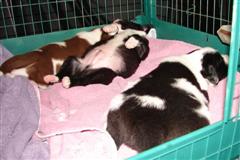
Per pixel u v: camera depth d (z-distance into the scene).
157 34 2.55
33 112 1.39
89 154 1.22
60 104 1.60
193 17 2.32
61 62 2.01
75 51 2.10
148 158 1.05
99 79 1.83
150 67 1.98
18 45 2.28
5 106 1.36
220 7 2.12
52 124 1.40
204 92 1.49
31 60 1.88
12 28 2.64
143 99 1.28
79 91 1.74
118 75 1.90
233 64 1.12
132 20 2.65
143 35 2.23
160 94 1.31
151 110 1.24
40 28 2.74
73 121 1.42
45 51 1.99
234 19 1.04
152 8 2.55
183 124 1.23
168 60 1.60
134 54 2.01
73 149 1.25
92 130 1.32
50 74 1.93
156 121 1.21
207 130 1.19
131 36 2.09
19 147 1.17
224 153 1.36
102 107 1.55
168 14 2.59
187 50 2.02
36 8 2.66
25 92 1.50
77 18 2.77
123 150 1.23
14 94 1.45
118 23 2.34
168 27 2.42
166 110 1.25
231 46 1.08
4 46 2.22
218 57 1.64
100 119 1.45
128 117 1.23
